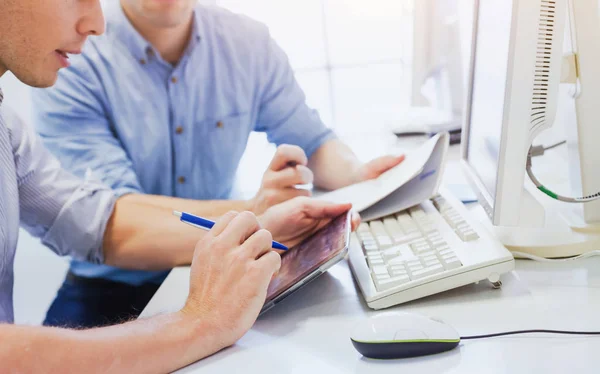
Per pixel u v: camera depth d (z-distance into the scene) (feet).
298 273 2.32
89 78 4.90
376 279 2.37
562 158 3.68
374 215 3.15
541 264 2.53
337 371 1.84
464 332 1.99
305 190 3.82
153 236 3.83
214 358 1.99
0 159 3.22
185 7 4.88
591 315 2.01
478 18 3.02
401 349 1.85
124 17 4.86
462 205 2.99
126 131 5.09
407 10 5.16
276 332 2.17
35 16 2.86
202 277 2.15
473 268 2.25
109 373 1.78
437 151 3.19
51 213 3.78
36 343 1.73
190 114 5.22
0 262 3.06
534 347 1.83
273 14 5.34
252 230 2.30
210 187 5.48
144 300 5.19
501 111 2.36
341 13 5.44
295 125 5.30
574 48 2.50
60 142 4.88
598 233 2.60
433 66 4.97
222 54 5.20
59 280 5.38
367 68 5.59
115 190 4.53
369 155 4.80
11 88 4.83
